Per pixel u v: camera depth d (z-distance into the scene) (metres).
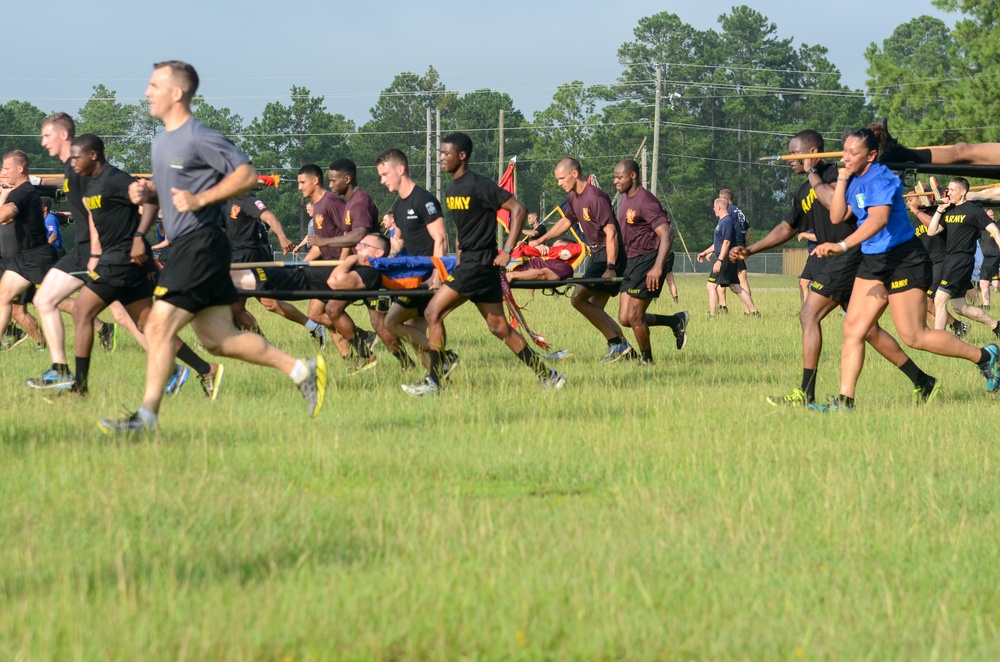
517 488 8.86
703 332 23.44
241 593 5.96
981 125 69.38
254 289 14.16
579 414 12.24
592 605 5.91
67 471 8.73
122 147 153.38
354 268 14.23
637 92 142.88
